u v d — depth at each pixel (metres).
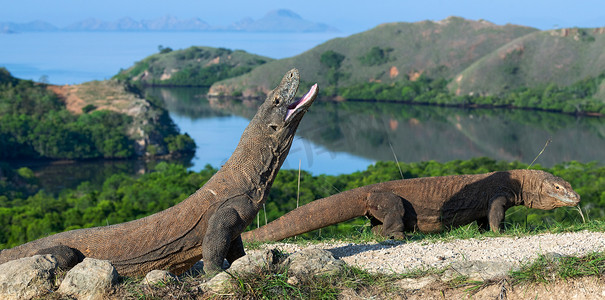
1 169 120.94
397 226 10.02
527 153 151.62
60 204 58.75
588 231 8.03
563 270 5.03
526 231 8.52
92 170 143.00
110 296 5.08
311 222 9.87
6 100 174.62
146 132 159.12
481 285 5.09
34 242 6.19
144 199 51.06
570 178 57.00
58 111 175.38
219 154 157.88
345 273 5.43
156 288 5.14
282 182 46.19
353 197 10.15
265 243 9.58
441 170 63.56
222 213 5.94
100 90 197.50
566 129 177.50
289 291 5.14
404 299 5.10
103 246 6.11
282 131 6.03
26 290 5.09
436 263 6.02
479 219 11.05
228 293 5.09
